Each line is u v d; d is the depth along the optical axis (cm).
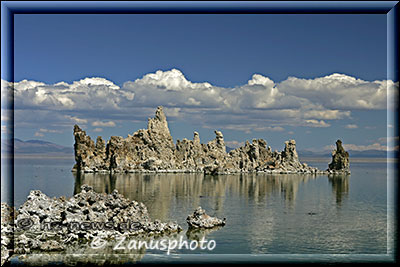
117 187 16875
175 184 18638
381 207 11894
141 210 7481
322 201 13338
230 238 7444
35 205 6950
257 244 7081
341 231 8394
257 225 8850
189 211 10644
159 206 11588
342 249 6875
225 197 14012
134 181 19800
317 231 8344
